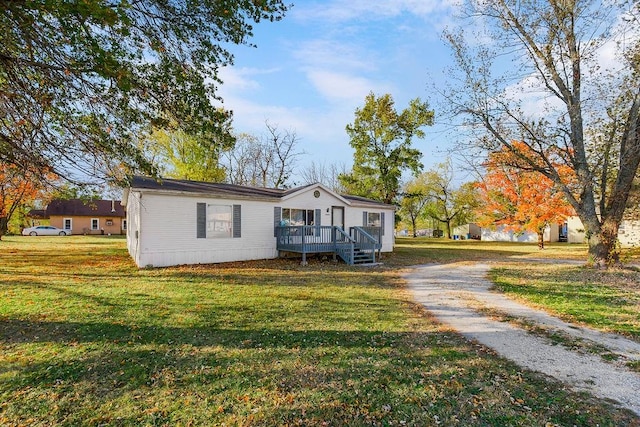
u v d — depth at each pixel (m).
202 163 23.61
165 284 9.38
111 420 3.11
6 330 5.45
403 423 3.09
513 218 24.52
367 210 20.02
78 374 3.98
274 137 34.03
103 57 4.15
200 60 5.70
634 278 10.86
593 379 3.98
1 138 5.06
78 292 8.17
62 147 5.56
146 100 5.52
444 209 44.31
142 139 6.41
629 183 12.39
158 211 12.62
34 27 4.28
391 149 27.22
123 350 4.70
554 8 12.09
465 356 4.65
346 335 5.44
